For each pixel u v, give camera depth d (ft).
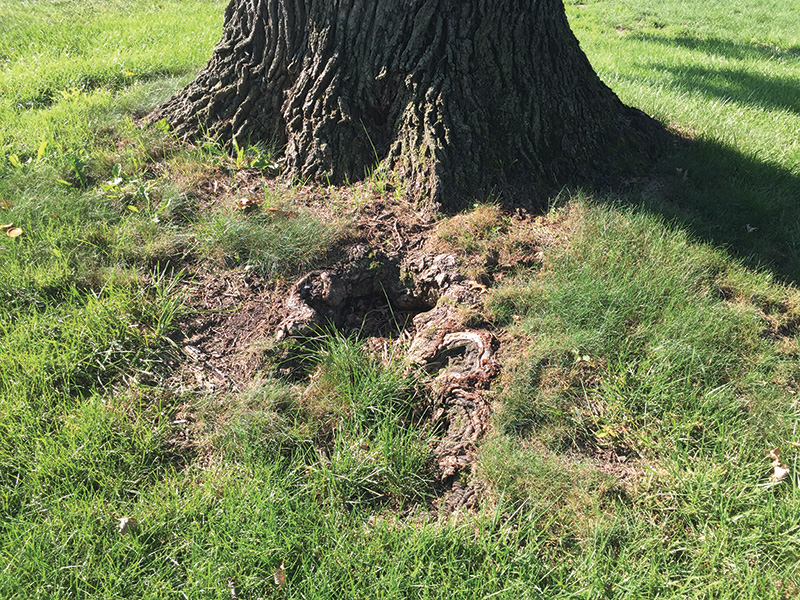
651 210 12.53
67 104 16.67
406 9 11.98
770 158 15.30
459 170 12.05
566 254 11.27
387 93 12.49
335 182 12.62
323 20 12.38
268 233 11.24
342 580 7.10
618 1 46.80
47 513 7.66
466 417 8.94
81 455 8.21
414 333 10.64
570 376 9.29
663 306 10.48
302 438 8.75
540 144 12.79
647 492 8.09
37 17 27.94
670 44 32.96
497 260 11.19
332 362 9.69
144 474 8.27
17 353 9.36
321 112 12.51
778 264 12.14
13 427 8.42
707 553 7.39
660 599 6.98
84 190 12.99
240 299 10.66
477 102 12.30
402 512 8.14
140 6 31.58
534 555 7.38
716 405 9.04
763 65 28.27
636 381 9.29
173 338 10.08
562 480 8.07
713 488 7.97
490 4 12.10
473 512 7.98
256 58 13.28
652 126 15.42
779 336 10.55
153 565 7.23
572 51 13.97
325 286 10.64
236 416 8.87
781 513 7.70
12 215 11.90
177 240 11.48
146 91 17.22
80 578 7.02
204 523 7.60
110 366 9.53
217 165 13.16
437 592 7.03
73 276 10.83
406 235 11.63
